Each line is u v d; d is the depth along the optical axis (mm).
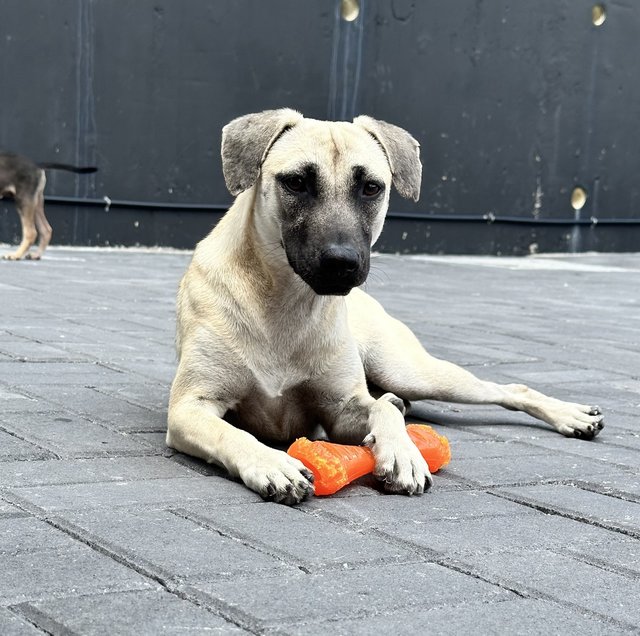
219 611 2070
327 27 15867
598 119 18469
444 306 9305
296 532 2654
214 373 3574
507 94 17500
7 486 2951
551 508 3049
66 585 2176
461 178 17344
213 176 15617
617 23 18312
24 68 14180
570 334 7707
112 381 4762
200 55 15211
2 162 12133
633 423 4566
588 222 18672
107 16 14586
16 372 4836
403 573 2375
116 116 14867
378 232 3723
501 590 2303
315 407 3781
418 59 16656
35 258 12430
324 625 2021
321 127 3584
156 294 9000
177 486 3074
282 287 3531
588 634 2062
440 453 3393
